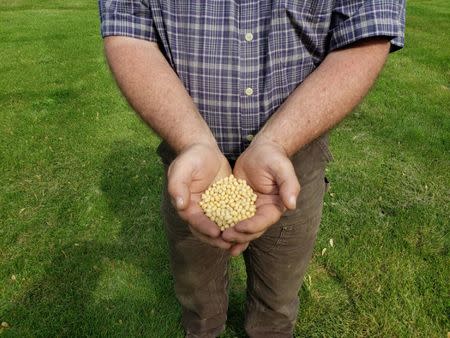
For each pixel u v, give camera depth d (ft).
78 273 4.16
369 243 4.42
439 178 5.42
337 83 1.79
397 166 5.66
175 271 2.86
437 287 3.94
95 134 6.59
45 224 4.78
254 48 2.00
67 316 3.74
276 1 1.89
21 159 5.90
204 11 1.96
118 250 4.43
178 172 1.69
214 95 2.09
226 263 2.97
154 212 4.93
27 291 3.98
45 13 15.87
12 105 7.63
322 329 3.64
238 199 1.92
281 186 1.64
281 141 1.78
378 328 3.63
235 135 2.17
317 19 1.92
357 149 6.04
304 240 2.54
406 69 9.27
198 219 1.76
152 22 2.05
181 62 2.07
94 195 5.18
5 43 11.69
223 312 3.24
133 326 3.65
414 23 13.83
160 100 1.87
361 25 1.78
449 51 10.67
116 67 1.99
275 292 2.81
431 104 7.50
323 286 4.00
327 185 2.71
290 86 2.06
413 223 4.64
